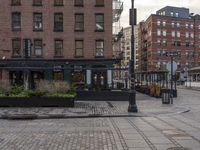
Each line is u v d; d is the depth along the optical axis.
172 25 125.94
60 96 26.30
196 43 130.62
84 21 50.44
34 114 21.17
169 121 18.17
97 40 50.34
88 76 49.47
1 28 49.94
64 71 49.56
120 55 59.84
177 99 36.59
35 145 11.43
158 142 11.75
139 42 143.50
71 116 20.66
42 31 50.25
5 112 22.44
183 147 10.81
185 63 127.62
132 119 19.42
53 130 15.09
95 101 33.09
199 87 69.56
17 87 28.20
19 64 48.94
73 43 50.31
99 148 10.81
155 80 57.44
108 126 16.36
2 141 12.25
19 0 50.22
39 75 49.47
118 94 33.97
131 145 11.25
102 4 50.50
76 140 12.35
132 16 23.11
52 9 50.31
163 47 123.31
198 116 20.80
